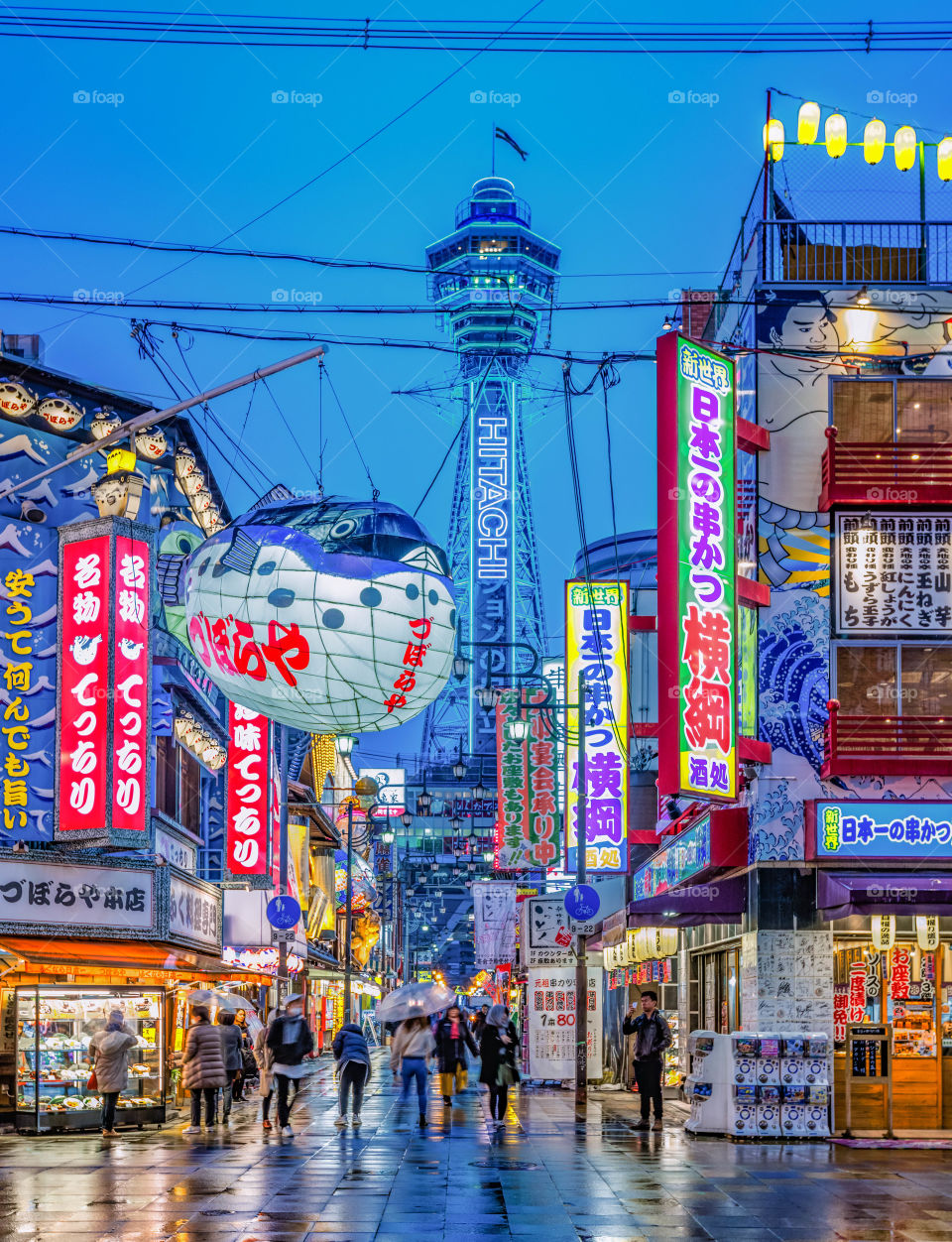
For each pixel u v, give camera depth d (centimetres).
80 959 2194
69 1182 1521
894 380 2305
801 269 2375
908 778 2198
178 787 2953
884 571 2269
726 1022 2509
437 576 1248
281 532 1216
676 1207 1359
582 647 2958
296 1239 1162
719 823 2259
